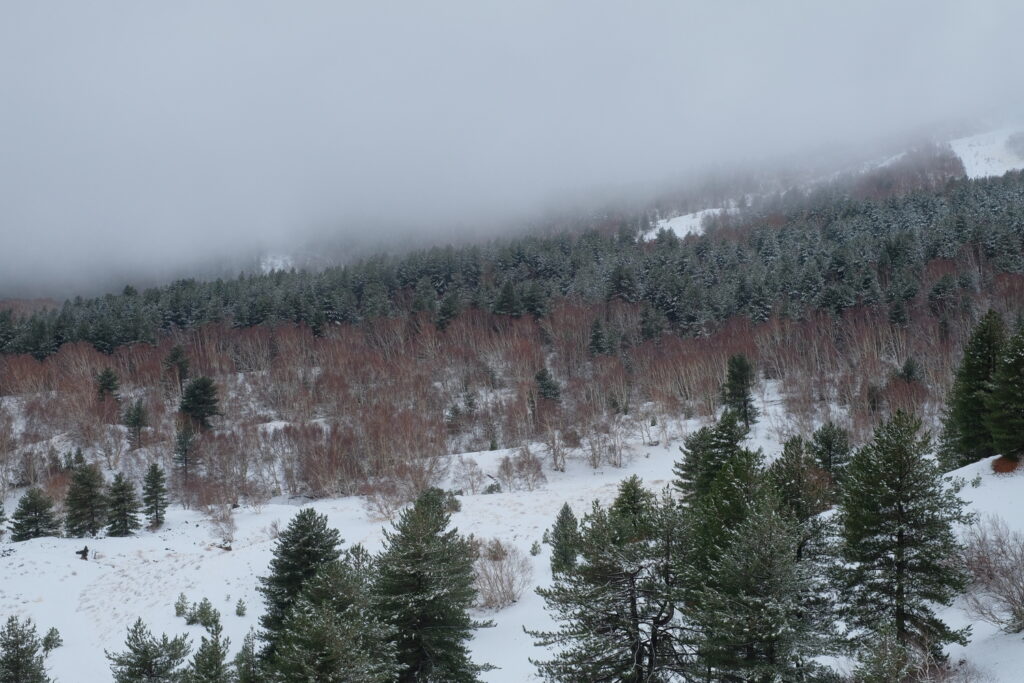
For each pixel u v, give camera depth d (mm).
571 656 16047
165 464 70625
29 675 23141
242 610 33094
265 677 17875
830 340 83375
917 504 17953
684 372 79375
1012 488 26078
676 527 15727
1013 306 72625
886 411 60250
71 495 51438
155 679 22484
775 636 14016
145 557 41062
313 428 74562
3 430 71750
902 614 17859
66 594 35688
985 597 19781
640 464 64375
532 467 60344
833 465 36906
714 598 14586
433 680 19703
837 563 19969
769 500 15758
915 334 77688
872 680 14852
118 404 84812
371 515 48312
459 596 20766
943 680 15414
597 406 76250
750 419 68000
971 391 33875
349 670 15148
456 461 66250
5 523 54344
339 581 19375
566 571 16609
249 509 55219
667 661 16031
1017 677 14406
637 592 15758
